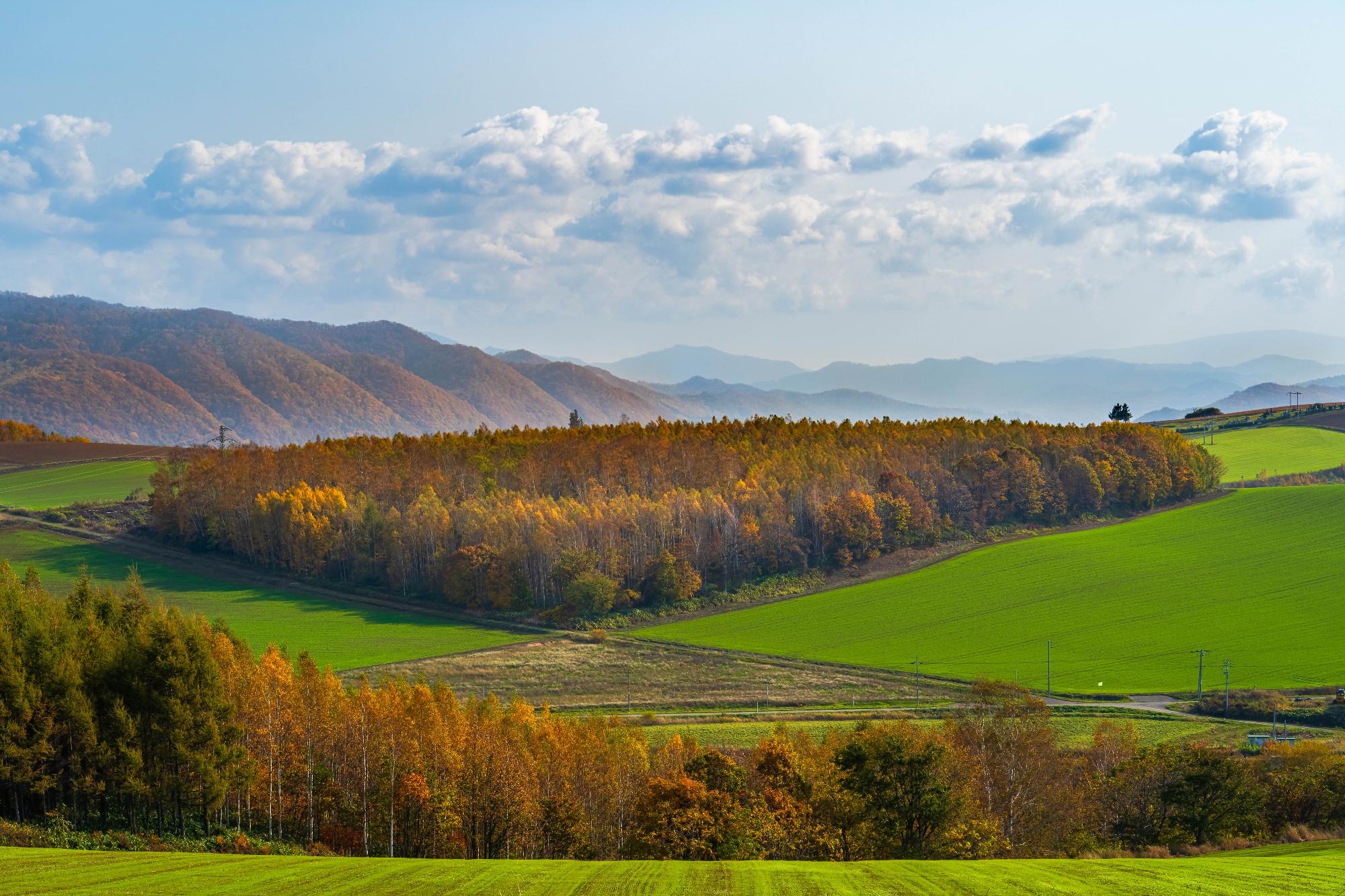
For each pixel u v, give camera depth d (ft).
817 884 131.13
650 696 363.56
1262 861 148.25
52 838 180.75
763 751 236.02
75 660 203.92
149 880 125.29
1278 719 320.91
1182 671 375.25
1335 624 418.10
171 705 201.05
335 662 408.26
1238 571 499.92
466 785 220.02
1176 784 207.51
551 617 486.79
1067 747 276.00
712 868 143.43
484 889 126.00
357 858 150.51
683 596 507.71
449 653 426.51
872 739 204.54
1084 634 426.51
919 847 192.65
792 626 463.42
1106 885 128.47
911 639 433.48
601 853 225.97
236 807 217.97
